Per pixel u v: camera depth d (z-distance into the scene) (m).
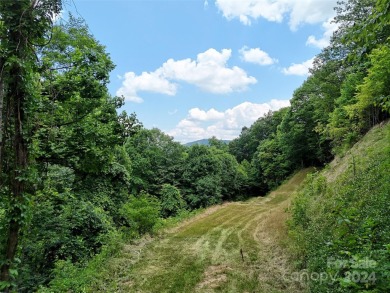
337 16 19.16
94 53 7.76
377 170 7.85
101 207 13.00
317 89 26.06
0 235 4.14
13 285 4.02
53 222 8.95
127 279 7.65
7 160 4.27
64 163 8.01
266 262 8.21
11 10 4.03
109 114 8.90
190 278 7.52
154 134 34.97
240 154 58.59
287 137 34.38
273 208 21.44
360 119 15.48
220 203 30.56
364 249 2.91
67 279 7.09
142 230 13.44
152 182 31.83
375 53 8.14
